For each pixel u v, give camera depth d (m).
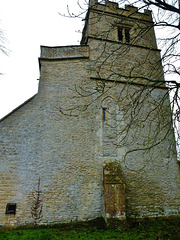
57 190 7.95
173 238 6.23
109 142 9.13
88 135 8.98
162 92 10.98
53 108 9.14
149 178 9.02
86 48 10.72
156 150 9.61
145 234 6.60
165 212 8.63
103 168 8.34
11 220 7.24
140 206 8.44
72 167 8.38
